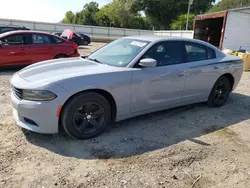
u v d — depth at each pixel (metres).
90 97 3.14
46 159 2.77
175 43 4.06
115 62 3.67
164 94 3.85
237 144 3.36
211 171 2.71
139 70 3.50
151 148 3.13
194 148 3.18
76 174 2.53
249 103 5.30
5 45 7.47
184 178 2.55
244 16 14.73
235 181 2.55
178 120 4.13
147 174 2.59
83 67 3.46
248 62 9.90
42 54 8.08
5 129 3.43
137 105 3.59
